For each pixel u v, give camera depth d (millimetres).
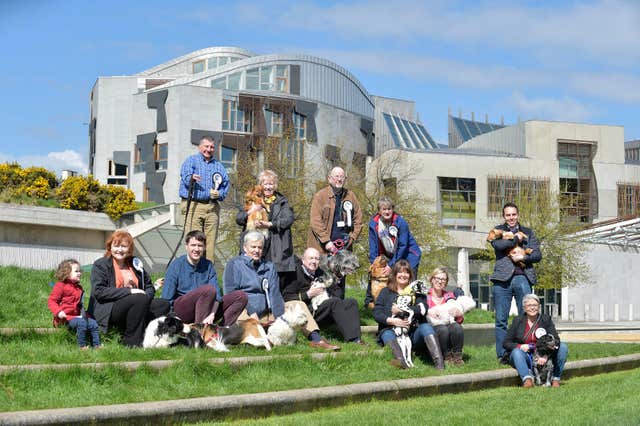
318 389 8086
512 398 8898
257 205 11484
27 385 7270
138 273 10008
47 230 31734
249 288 10648
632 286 52031
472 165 70562
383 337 10547
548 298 51531
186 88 66938
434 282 11008
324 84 76500
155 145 68375
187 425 6805
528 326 10664
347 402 8234
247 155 52250
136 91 78875
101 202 39125
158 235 39375
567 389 9906
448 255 46688
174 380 7977
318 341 10508
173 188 66312
